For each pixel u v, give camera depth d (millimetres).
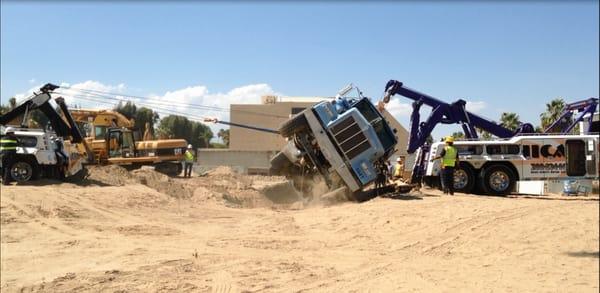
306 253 9516
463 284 7633
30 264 8727
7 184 18750
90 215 13516
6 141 18875
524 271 8352
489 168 18203
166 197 17328
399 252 9625
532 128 20500
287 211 15055
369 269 8422
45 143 19391
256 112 59875
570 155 18219
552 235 10922
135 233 11406
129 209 14742
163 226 12250
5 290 7309
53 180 19453
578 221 12188
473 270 8438
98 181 20266
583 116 20531
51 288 7328
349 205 15031
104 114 30453
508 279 7895
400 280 7789
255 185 26516
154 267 8430
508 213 13109
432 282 7707
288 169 18172
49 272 8211
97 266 8539
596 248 9820
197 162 51531
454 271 8375
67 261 8922
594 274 8172
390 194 17000
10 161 18859
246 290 7191
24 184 18672
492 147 18359
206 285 7426
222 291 7133
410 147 19828
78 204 14773
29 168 19109
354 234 11172
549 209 13664
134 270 8250
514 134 20562
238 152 51312
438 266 8680
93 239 10750
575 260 9070
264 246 10070
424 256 9359
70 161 20344
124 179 21516
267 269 8336
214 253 9469
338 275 8039
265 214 14227
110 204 15172
